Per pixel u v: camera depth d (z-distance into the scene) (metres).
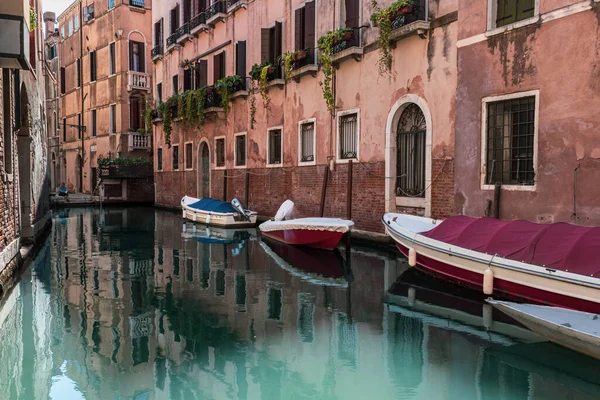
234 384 4.64
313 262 10.30
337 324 6.32
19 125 10.15
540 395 4.41
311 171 14.55
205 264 10.25
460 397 4.38
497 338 5.80
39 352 5.41
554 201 8.18
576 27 7.82
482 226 7.93
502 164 9.16
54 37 36.97
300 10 14.95
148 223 18.56
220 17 19.20
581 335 4.88
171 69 24.27
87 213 23.41
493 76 9.16
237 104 18.52
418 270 9.16
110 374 4.86
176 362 5.14
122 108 29.16
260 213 17.27
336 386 4.58
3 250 8.34
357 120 12.77
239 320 6.52
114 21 29.38
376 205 12.23
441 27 10.28
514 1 9.05
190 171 22.50
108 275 9.26
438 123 10.45
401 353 5.36
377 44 11.98
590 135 7.68
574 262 6.21
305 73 14.26
